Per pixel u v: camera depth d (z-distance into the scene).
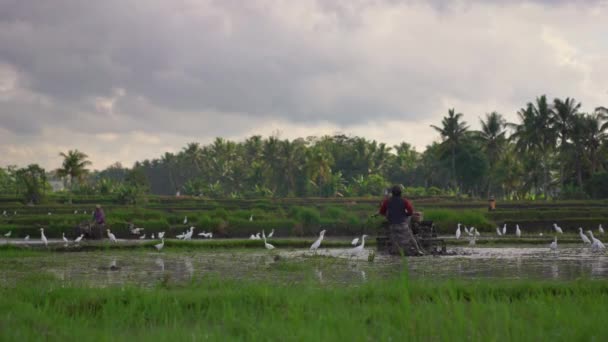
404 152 157.50
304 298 9.07
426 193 116.44
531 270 15.23
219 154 158.12
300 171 132.25
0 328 7.70
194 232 43.94
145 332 7.63
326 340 6.73
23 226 42.31
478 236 38.41
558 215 57.44
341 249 26.70
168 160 182.62
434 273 14.51
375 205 77.12
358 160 149.00
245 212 54.34
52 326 7.96
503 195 133.38
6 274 16.03
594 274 14.13
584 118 90.94
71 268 17.73
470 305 8.62
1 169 131.62
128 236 42.84
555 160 104.94
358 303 9.12
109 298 9.48
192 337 7.15
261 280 13.60
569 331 6.95
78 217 48.31
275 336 7.15
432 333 7.07
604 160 92.56
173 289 11.55
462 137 107.69
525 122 93.88
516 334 6.88
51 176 180.00
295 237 43.03
